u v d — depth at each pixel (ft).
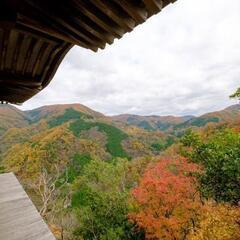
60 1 6.36
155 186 46.93
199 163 36.19
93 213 60.95
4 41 10.78
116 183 81.20
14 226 6.79
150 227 47.83
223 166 30.09
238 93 49.55
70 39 7.73
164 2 6.29
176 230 45.32
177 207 46.09
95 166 85.66
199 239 34.63
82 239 62.80
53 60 12.56
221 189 32.53
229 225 32.94
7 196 9.17
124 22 6.64
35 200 79.92
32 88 16.44
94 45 7.97
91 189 67.05
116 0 5.97
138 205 54.60
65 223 64.69
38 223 6.95
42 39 10.01
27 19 7.08
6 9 6.36
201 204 43.86
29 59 12.81
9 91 17.16
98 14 6.48
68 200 76.02
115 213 59.88
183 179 45.83
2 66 13.98
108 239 55.26
